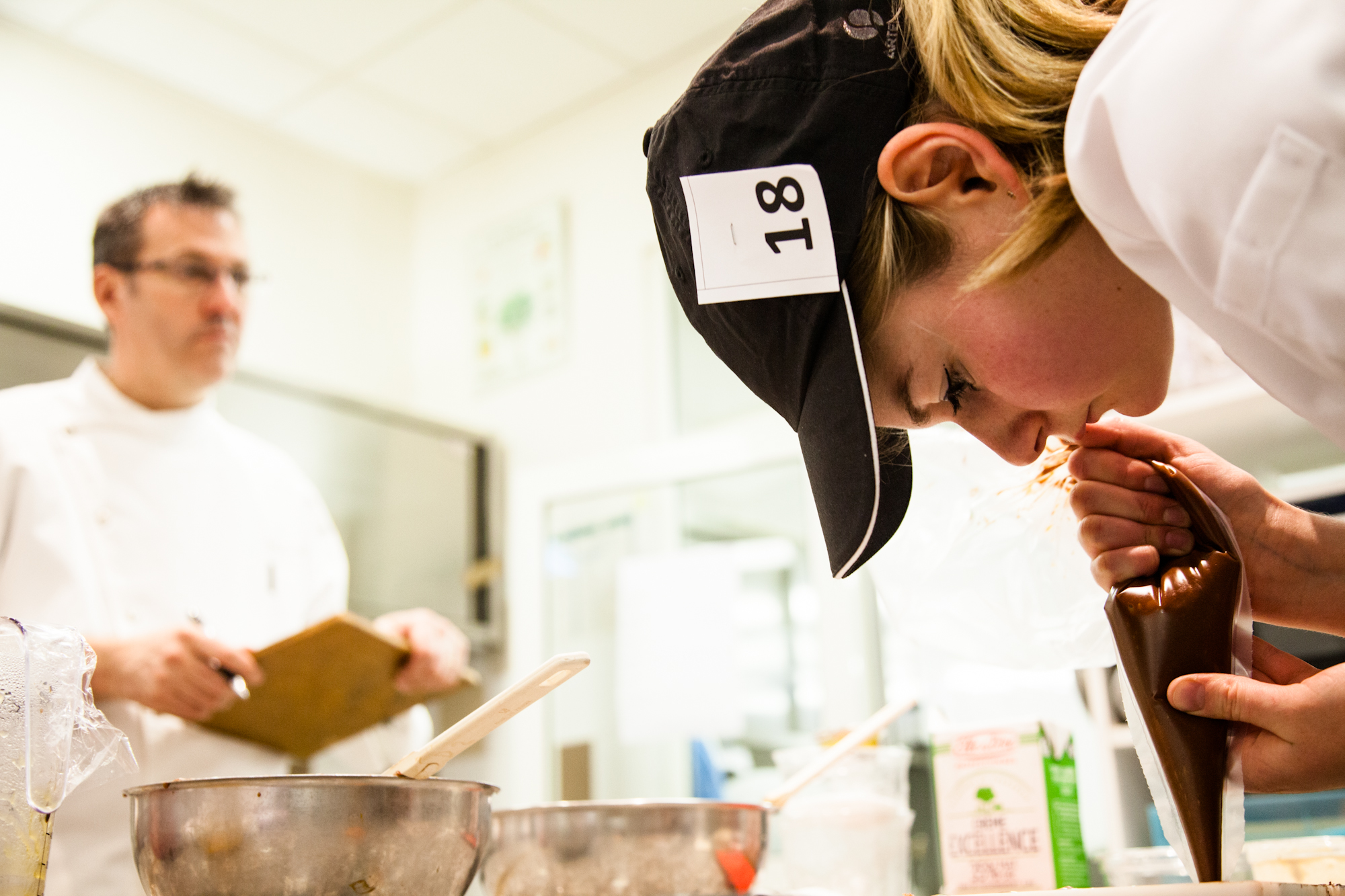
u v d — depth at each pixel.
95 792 1.54
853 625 2.35
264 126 3.12
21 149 2.61
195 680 1.48
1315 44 0.51
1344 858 0.98
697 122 0.76
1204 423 1.81
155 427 1.90
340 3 2.62
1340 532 0.90
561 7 2.65
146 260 1.86
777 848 2.00
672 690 2.48
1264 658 0.89
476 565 2.96
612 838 0.94
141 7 2.61
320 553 2.12
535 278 3.10
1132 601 0.84
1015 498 1.01
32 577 1.68
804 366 0.75
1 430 1.74
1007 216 0.69
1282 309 0.55
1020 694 1.79
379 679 1.61
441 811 0.75
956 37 0.68
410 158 3.33
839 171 0.72
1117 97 0.58
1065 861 1.12
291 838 0.71
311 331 3.12
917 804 2.19
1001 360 0.71
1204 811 0.76
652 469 2.69
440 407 3.26
